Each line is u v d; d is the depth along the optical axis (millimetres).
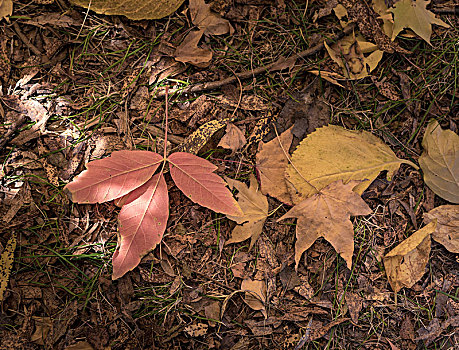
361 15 521
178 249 497
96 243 489
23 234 485
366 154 505
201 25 521
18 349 469
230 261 501
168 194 496
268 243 504
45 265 484
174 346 488
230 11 524
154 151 504
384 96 522
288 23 527
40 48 510
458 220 501
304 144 501
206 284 498
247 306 499
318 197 490
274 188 499
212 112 515
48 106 503
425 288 506
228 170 507
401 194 514
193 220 501
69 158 498
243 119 516
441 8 531
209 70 519
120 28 517
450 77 524
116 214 494
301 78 522
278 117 514
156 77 514
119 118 507
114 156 464
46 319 477
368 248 507
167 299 492
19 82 503
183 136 510
